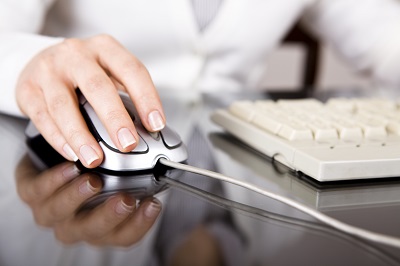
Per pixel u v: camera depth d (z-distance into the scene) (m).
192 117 0.51
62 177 0.30
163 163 0.32
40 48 0.44
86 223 0.23
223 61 0.86
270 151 0.37
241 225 0.24
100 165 0.32
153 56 0.79
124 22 0.75
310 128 0.37
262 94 0.67
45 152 0.36
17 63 0.43
